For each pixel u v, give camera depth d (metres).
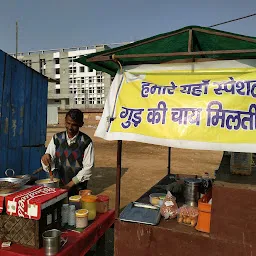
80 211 2.26
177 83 2.17
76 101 52.12
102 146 14.66
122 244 2.34
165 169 8.85
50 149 3.09
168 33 2.06
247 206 1.91
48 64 53.81
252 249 1.92
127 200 5.50
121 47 2.18
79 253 2.02
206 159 11.11
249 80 1.98
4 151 3.82
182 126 2.05
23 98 4.29
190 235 2.10
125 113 2.24
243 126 1.92
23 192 2.09
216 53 1.84
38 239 1.85
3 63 3.71
